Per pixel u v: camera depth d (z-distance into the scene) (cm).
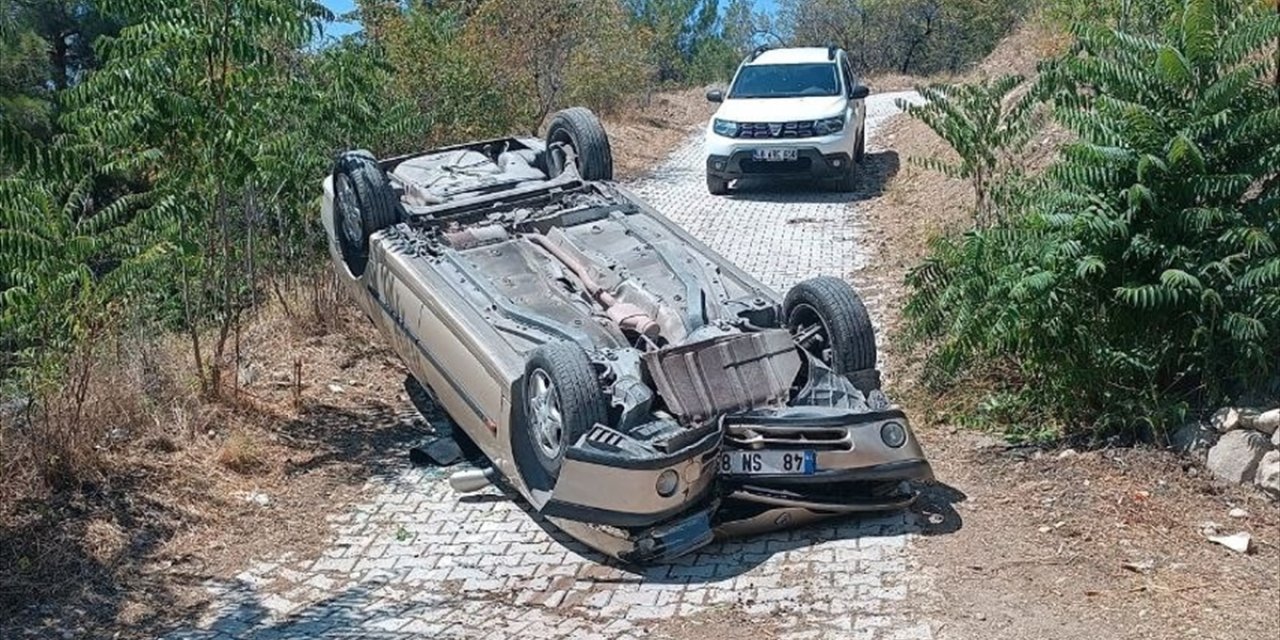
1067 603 546
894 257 1164
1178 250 656
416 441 829
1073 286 683
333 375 938
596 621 574
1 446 705
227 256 861
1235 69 693
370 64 1054
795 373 652
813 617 554
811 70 1609
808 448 613
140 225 812
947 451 724
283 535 698
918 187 1433
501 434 669
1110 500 637
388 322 818
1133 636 516
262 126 895
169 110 786
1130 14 1109
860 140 1605
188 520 705
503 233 815
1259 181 715
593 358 659
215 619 607
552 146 954
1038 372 736
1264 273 627
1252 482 638
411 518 711
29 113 1650
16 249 706
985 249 725
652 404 636
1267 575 562
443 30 1455
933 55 3628
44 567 644
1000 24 3338
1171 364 690
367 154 848
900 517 646
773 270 1161
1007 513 637
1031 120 1070
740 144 1505
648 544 602
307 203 1027
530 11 1703
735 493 616
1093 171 677
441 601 609
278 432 830
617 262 759
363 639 574
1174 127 679
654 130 2202
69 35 2159
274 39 992
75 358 752
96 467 722
